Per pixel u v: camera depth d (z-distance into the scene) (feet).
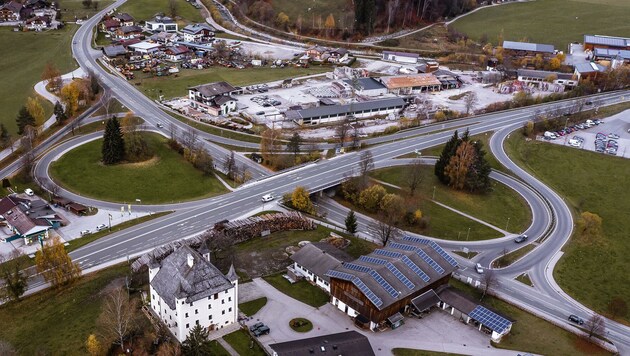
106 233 510.99
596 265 531.91
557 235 572.92
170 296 372.38
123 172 622.95
